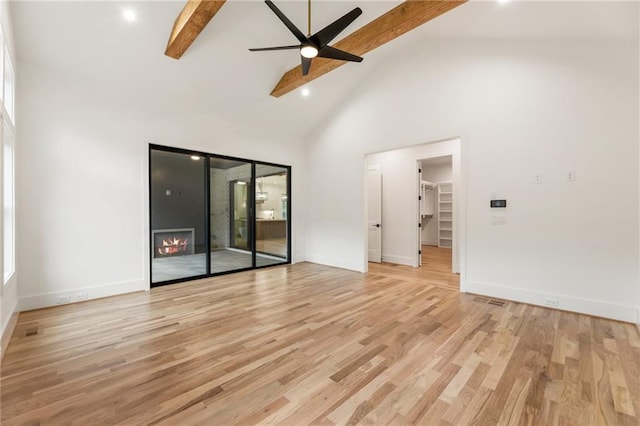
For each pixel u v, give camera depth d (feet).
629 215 9.99
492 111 12.67
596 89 10.46
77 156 11.96
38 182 11.10
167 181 18.13
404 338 8.75
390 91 16.28
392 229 21.34
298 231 21.07
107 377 6.69
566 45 10.97
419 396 6.04
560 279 11.21
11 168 10.10
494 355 7.73
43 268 11.26
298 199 21.03
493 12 10.90
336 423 5.29
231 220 18.89
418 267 19.57
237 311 11.03
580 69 10.74
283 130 19.95
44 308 11.21
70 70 11.62
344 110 18.79
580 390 6.24
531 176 11.75
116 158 12.92
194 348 8.10
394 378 6.69
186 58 12.82
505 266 12.43
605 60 10.29
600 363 7.32
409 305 11.74
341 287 14.46
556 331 9.25
